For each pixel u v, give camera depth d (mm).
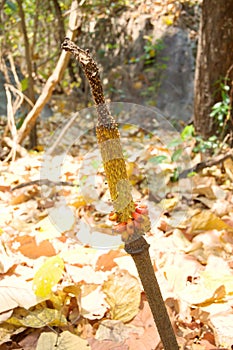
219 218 1210
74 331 806
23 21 2094
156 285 594
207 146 1730
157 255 1033
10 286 838
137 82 3184
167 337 603
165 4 2582
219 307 849
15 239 1062
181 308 846
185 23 3211
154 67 3213
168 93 3115
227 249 1105
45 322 799
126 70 3240
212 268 1002
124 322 817
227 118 1696
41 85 2951
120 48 3275
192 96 3072
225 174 1643
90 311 832
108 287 849
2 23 2682
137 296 834
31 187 1420
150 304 599
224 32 1735
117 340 778
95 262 974
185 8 3189
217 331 792
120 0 2701
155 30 3225
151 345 757
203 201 1389
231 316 826
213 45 1745
